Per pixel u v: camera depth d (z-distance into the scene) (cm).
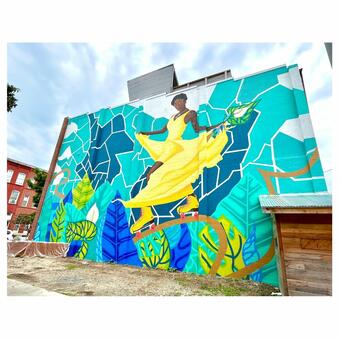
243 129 795
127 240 856
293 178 666
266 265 620
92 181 1070
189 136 893
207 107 897
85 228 986
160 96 1041
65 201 1122
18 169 2788
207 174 798
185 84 1184
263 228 655
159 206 843
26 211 2769
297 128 713
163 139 949
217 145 820
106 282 581
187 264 715
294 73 772
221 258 677
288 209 516
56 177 1240
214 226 721
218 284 588
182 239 757
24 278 598
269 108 779
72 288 520
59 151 1319
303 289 472
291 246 510
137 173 948
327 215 504
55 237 1058
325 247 486
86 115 1298
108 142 1113
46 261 851
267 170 708
